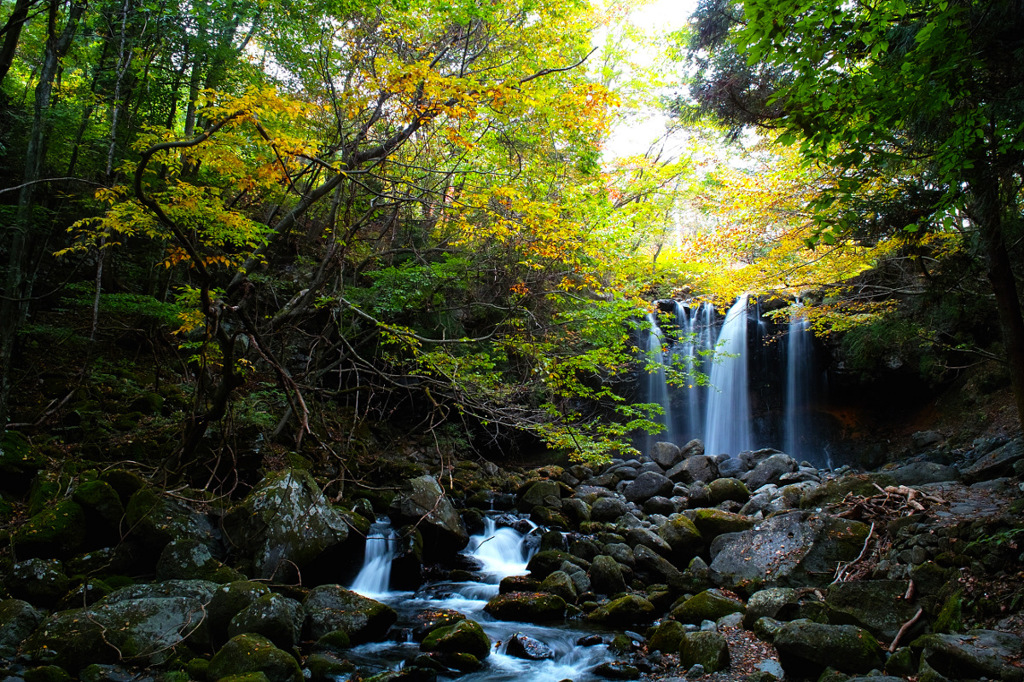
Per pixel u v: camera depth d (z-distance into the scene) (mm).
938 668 4918
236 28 10594
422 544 9578
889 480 9211
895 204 6277
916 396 16484
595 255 11727
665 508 11898
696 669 5812
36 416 9125
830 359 17062
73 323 10695
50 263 10930
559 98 9094
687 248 14211
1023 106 4340
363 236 12938
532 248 9133
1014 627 5258
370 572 8766
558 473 14930
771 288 12711
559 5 9797
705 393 18109
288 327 8953
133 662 5305
